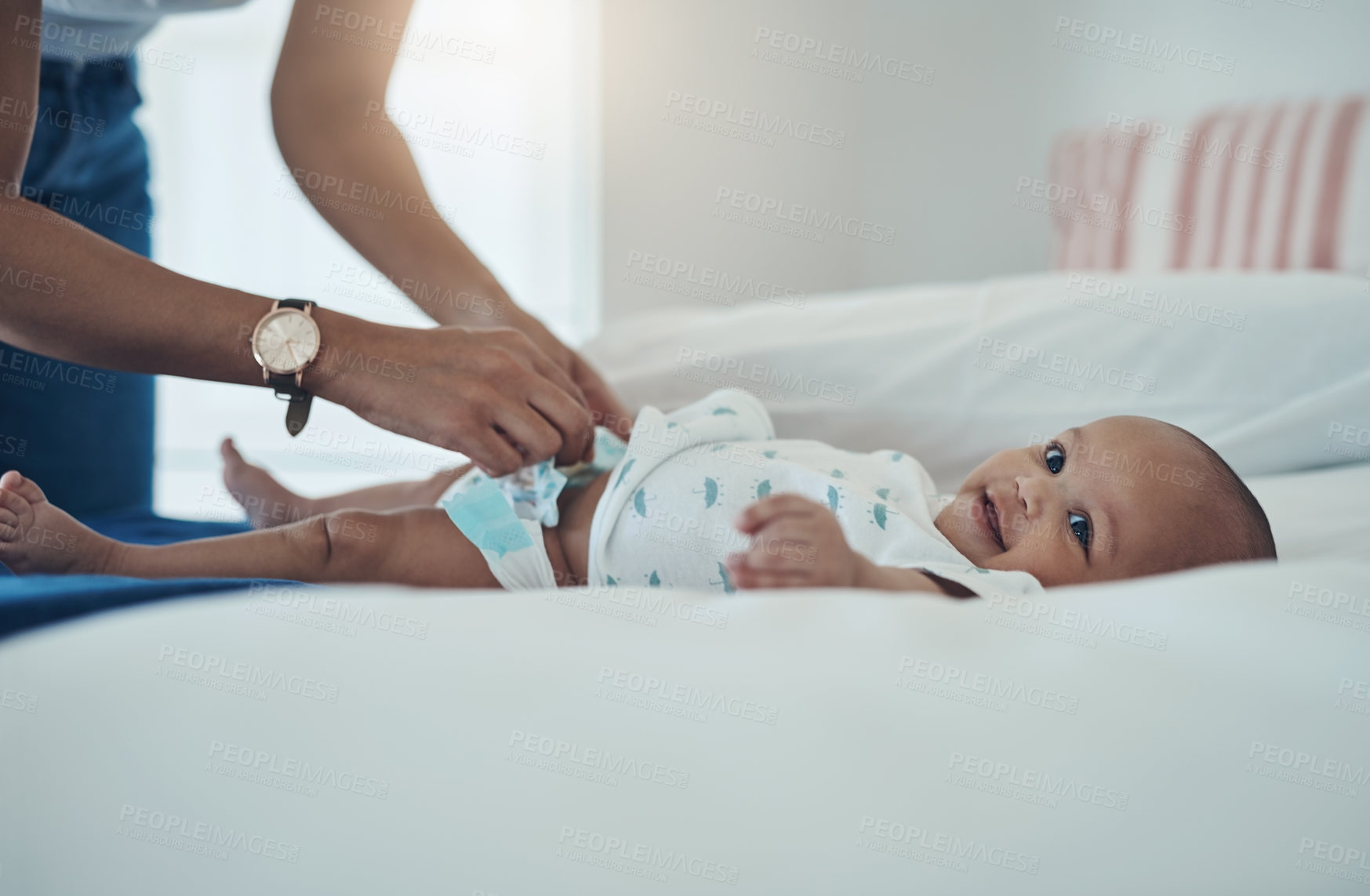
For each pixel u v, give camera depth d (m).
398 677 0.42
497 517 0.92
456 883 0.37
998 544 0.95
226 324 0.77
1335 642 0.49
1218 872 0.39
